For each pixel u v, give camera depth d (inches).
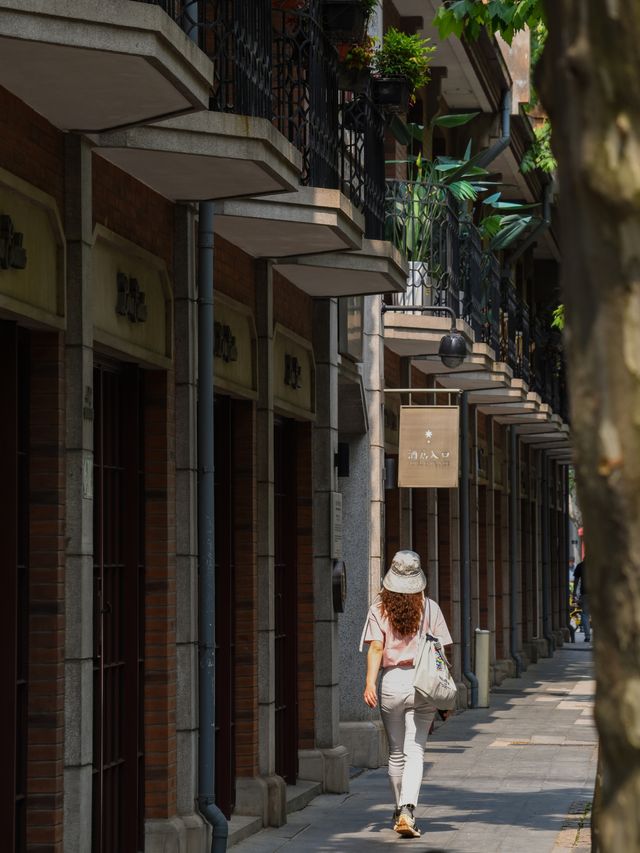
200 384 659.4
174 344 656.4
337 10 731.4
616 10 126.6
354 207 732.7
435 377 1418.6
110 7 433.1
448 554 1518.2
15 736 496.1
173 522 647.8
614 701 126.2
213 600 656.4
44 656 512.7
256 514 789.2
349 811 826.8
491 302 1557.6
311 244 754.8
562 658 2388.0
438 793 895.1
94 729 580.1
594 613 128.3
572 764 1042.7
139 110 501.4
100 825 577.3
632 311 125.8
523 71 1612.9
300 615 911.0
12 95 481.4
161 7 472.1
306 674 907.4
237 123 557.6
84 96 485.1
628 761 125.7
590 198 127.7
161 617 636.1
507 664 1936.5
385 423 1154.0
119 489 622.5
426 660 725.3
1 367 497.7
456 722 1355.8
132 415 625.3
